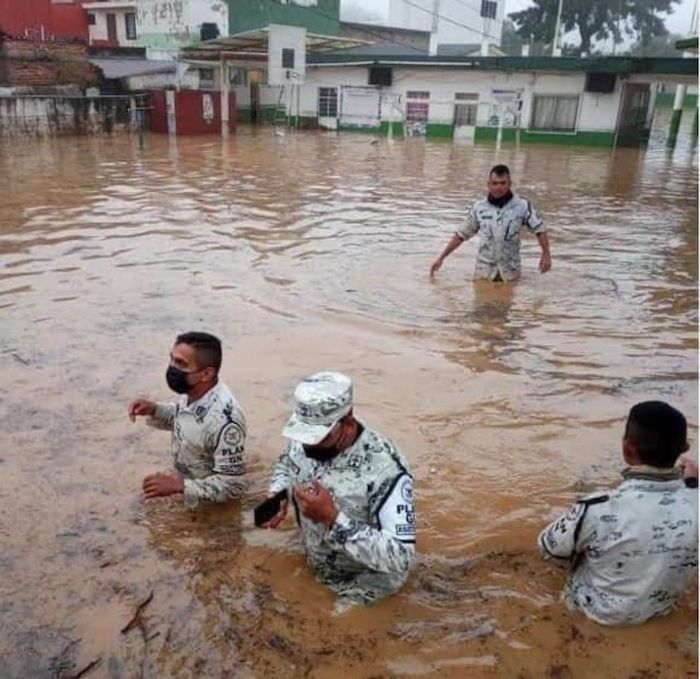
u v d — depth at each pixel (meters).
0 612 3.01
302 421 2.65
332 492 2.81
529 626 2.98
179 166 18.50
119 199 13.16
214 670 2.76
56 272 8.20
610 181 18.23
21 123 23.05
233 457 3.62
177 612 3.04
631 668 2.79
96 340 6.14
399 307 7.21
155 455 4.28
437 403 5.11
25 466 4.13
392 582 3.13
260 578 3.24
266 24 36.78
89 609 3.04
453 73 31.20
